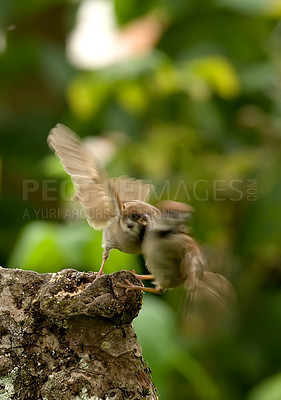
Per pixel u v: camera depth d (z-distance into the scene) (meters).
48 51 11.90
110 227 6.78
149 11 11.95
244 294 11.05
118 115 11.55
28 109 11.99
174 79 11.12
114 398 5.91
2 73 12.08
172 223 6.04
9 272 6.13
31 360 5.95
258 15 11.84
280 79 11.88
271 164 11.01
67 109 12.08
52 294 5.98
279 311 10.98
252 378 10.77
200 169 10.95
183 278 5.95
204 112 11.62
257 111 11.91
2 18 11.71
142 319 8.42
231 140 11.70
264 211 10.80
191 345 10.58
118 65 11.10
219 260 5.97
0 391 5.90
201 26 11.98
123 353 6.08
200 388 9.61
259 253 11.09
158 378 8.21
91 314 5.89
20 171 11.55
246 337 10.97
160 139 11.00
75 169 6.47
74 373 5.90
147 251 6.11
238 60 12.16
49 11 12.08
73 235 8.95
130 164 10.92
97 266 8.91
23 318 6.02
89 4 11.99
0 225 11.08
